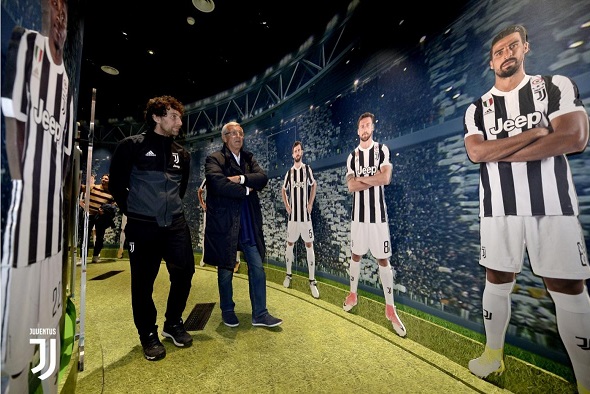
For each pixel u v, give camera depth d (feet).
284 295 9.62
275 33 10.17
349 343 6.03
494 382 4.55
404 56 6.38
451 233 5.35
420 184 5.99
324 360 5.32
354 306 7.68
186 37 10.64
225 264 6.72
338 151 8.43
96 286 10.30
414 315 6.08
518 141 4.33
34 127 2.19
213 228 6.84
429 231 5.79
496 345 4.56
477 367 4.80
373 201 7.16
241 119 13.33
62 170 2.92
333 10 8.54
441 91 5.55
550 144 3.99
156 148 5.59
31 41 2.12
